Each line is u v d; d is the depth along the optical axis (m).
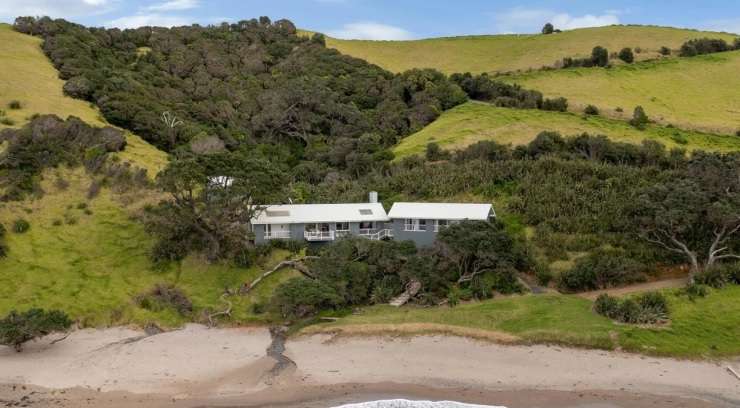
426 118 119.69
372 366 46.41
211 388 43.75
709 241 63.25
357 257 63.53
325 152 109.38
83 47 121.06
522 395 41.50
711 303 53.62
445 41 179.62
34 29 126.69
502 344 48.94
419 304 59.19
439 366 45.94
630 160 91.56
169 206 64.62
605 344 47.84
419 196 82.81
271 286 62.06
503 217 74.25
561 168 83.81
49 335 53.84
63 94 99.06
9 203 70.69
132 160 82.88
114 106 96.19
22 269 62.03
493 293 60.66
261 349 50.94
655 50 148.50
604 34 164.00
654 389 41.97
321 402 41.16
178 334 54.91
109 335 54.50
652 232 64.31
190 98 121.06
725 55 142.38
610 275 61.09
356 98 131.00
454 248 60.25
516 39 174.50
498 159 92.94
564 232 69.50
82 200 74.31
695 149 96.38
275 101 120.75
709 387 42.16
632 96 121.88
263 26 167.00
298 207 71.38
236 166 66.06
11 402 41.38
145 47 142.25
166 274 63.78
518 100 119.81
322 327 53.50
